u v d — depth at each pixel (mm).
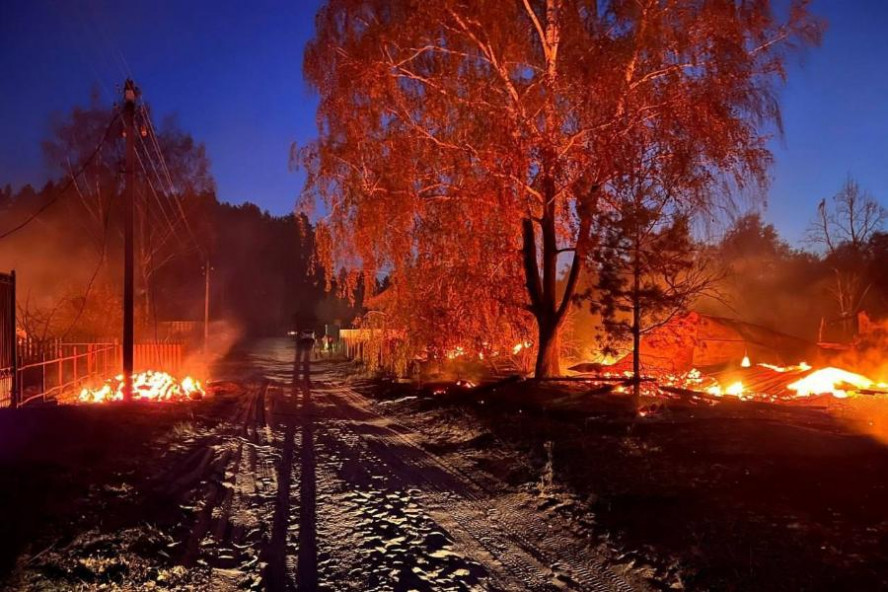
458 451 12148
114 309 31891
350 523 7723
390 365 24719
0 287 14414
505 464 10547
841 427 11734
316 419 17062
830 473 8062
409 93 16891
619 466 9297
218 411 17578
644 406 14219
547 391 17000
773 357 23438
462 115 15992
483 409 15672
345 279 19688
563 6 15508
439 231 16906
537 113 15445
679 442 10398
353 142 17234
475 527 7641
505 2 15750
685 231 14133
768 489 7625
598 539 6949
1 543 5738
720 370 22062
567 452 10398
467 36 15930
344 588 5805
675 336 17891
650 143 14492
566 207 17422
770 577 5406
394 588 5824
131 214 18109
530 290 18078
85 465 8719
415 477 10203
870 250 39625
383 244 18359
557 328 18016
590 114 14953
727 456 9273
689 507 7309
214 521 7539
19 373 15953
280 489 9273
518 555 6711
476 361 22344
